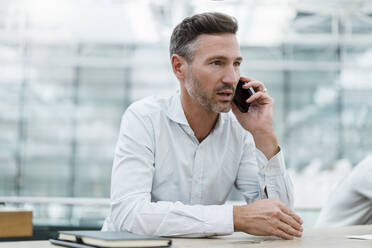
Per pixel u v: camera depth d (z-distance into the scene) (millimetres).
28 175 13141
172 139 1479
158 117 1476
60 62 13086
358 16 11625
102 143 13352
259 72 13078
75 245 946
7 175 13031
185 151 1488
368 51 12703
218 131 1512
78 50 13094
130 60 13219
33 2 11242
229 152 1541
